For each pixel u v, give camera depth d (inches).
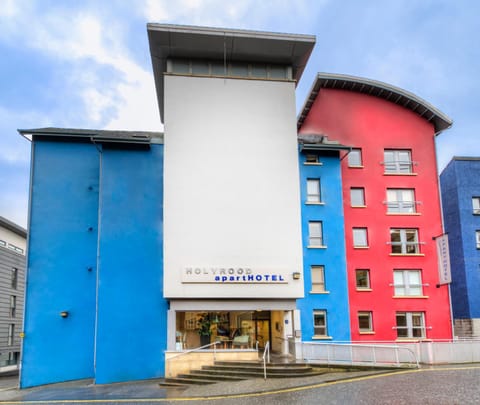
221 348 797.2
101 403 571.8
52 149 909.8
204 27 853.2
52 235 876.6
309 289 933.2
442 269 978.1
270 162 869.8
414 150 1064.2
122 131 967.0
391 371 649.6
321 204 976.9
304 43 880.9
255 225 842.8
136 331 809.5
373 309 963.3
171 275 805.9
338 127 1062.4
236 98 887.1
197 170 848.9
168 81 877.2
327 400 488.7
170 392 633.0
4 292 1353.3
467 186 1159.0
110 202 852.0
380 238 1003.9
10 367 1381.6
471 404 440.5
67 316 850.1
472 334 1079.0
